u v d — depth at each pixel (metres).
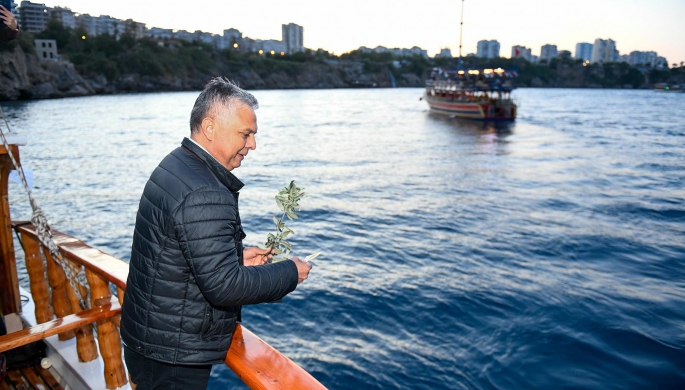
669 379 6.86
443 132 49.16
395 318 8.72
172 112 69.62
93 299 2.85
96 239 13.89
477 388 6.71
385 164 29.25
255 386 1.51
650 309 9.09
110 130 46.44
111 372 2.99
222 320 1.66
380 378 6.91
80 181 22.64
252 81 181.62
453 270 11.20
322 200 19.19
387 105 97.62
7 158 3.22
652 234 14.43
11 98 90.38
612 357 7.42
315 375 6.98
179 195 1.53
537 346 7.72
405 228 14.99
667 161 30.64
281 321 8.62
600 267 11.54
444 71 71.81
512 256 12.28
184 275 1.57
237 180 1.71
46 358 3.48
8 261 3.63
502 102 62.25
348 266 11.47
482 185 22.92
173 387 1.70
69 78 108.12
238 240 1.69
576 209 17.88
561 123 59.12
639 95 168.88
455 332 8.20
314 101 111.81
